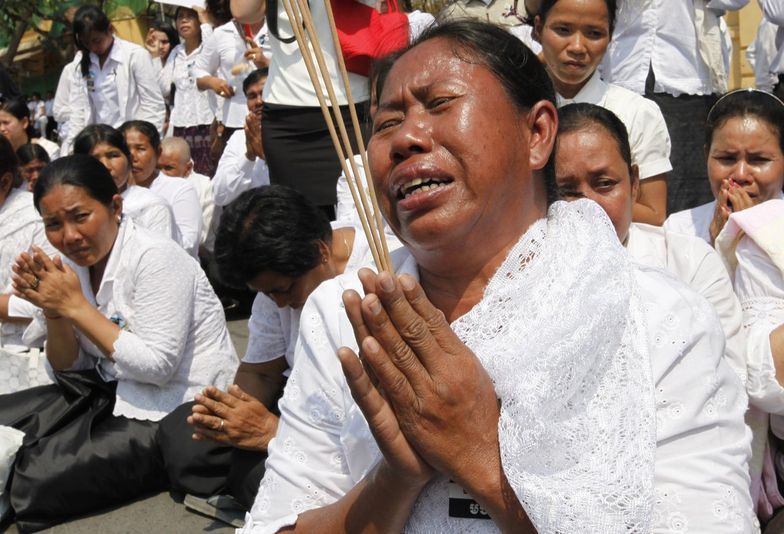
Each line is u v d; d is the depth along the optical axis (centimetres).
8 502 336
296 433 164
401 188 143
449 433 130
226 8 699
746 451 149
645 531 127
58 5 1552
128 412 347
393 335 126
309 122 399
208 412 296
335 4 367
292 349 312
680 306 146
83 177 344
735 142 305
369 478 144
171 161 596
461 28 148
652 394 134
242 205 289
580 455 129
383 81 160
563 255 142
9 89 848
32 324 405
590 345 132
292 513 161
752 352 232
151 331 345
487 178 140
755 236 243
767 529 245
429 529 143
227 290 559
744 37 816
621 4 429
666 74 432
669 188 436
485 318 141
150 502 342
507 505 132
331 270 299
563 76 338
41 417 352
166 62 879
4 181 444
